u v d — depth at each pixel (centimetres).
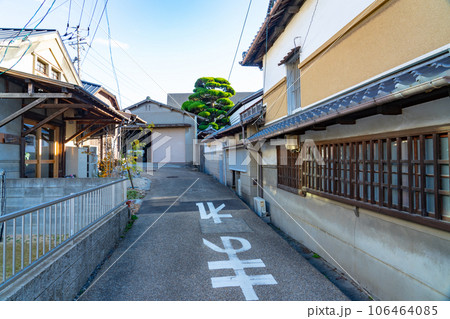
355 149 356
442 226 228
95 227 387
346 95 396
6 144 535
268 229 569
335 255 415
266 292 315
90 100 590
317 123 361
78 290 306
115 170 1159
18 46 600
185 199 857
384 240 308
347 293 338
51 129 752
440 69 217
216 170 1389
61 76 841
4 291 192
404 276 278
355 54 394
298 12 582
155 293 308
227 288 323
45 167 723
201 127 1986
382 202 305
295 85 618
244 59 827
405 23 303
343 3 422
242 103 1072
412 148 266
